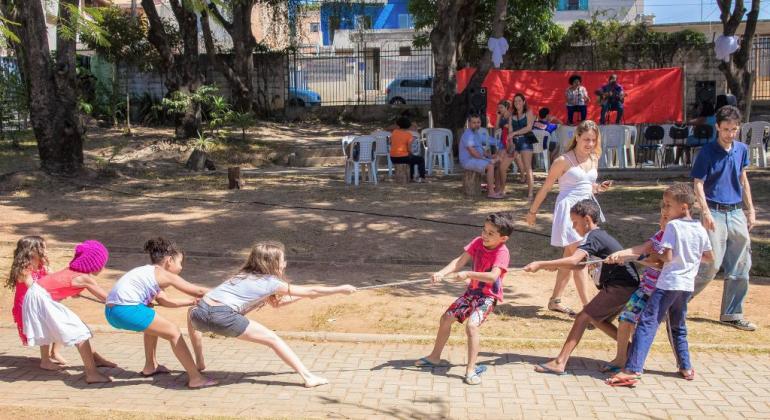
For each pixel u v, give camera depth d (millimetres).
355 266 9641
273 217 12148
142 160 19453
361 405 5348
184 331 7211
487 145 14164
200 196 14250
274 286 5664
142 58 24500
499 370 6086
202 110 24688
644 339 5730
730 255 7070
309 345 6781
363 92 29844
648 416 5145
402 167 15680
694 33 27641
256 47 28250
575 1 42281
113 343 6965
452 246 10430
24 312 5918
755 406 5320
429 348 6680
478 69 18750
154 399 5504
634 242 10375
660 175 16172
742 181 6992
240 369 6195
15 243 10562
